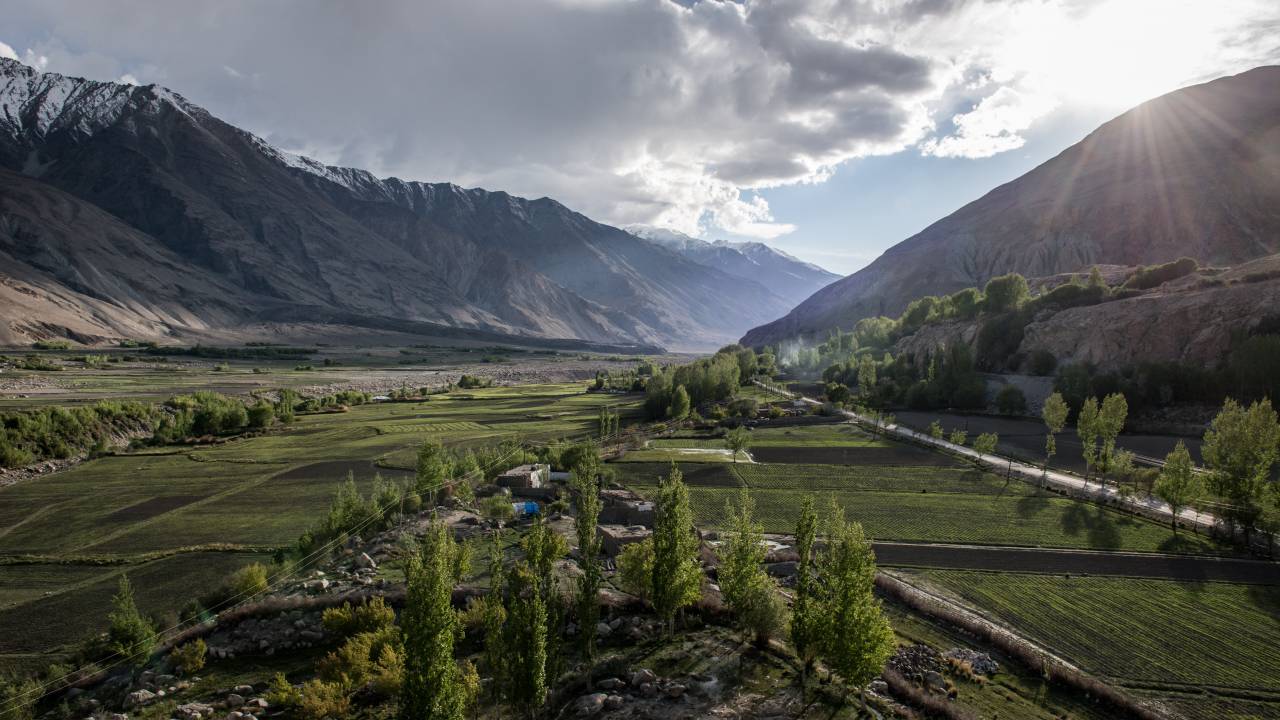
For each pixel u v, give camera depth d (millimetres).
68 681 40625
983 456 104188
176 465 104875
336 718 34781
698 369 173750
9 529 74000
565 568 52969
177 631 45531
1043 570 58125
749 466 99125
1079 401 129000
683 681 38312
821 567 40844
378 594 47188
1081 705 37656
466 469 87625
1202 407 118000
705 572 55406
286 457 110375
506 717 35250
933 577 56719
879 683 38938
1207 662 42656
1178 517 71750
